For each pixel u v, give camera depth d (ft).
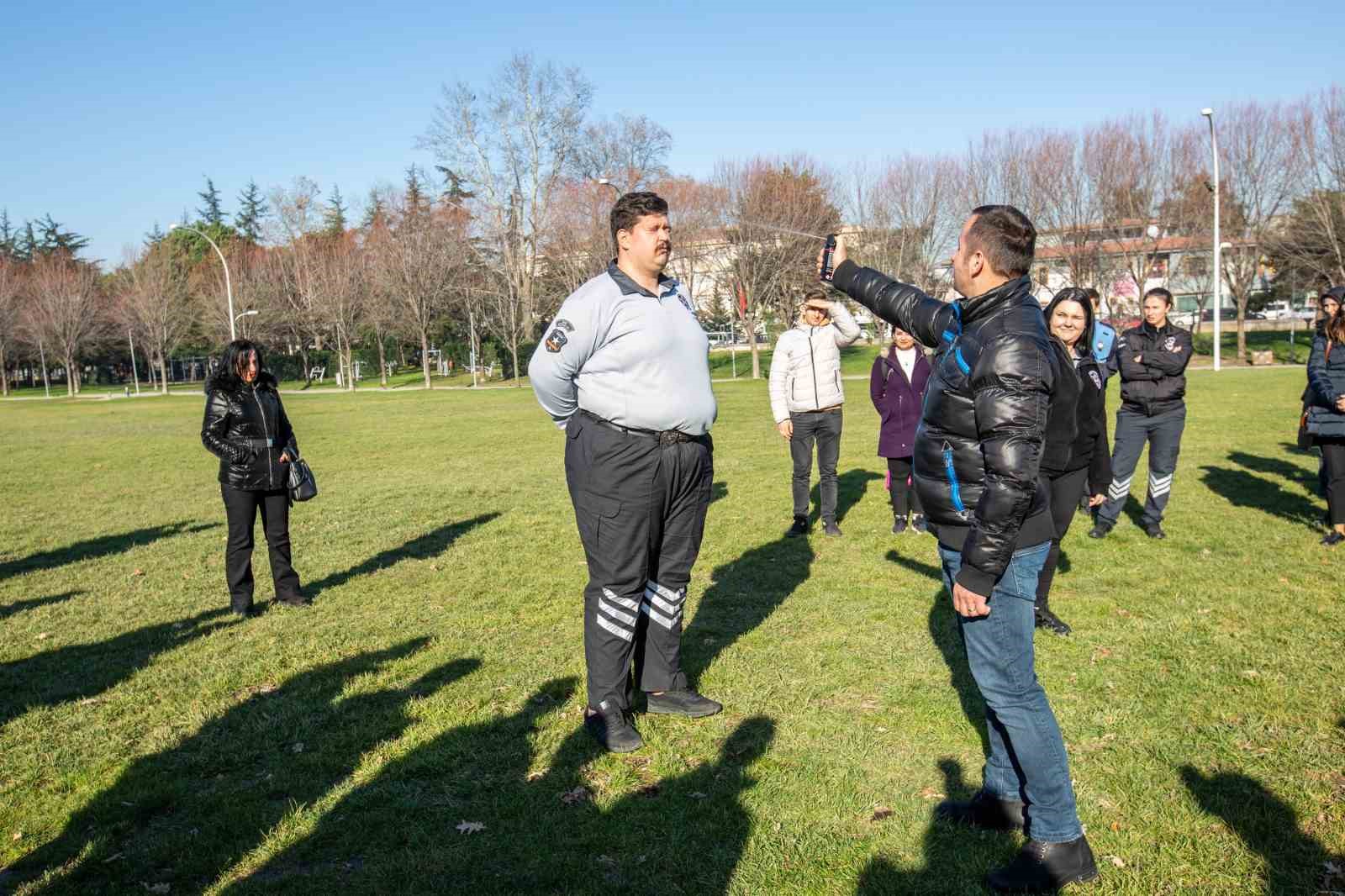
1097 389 18.63
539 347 13.97
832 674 16.07
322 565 25.96
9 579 25.79
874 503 32.42
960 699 14.84
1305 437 24.62
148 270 211.00
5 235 321.93
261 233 271.90
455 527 30.73
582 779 12.60
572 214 155.84
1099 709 14.17
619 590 13.96
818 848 10.81
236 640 19.15
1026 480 9.24
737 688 15.61
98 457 58.65
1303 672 15.33
